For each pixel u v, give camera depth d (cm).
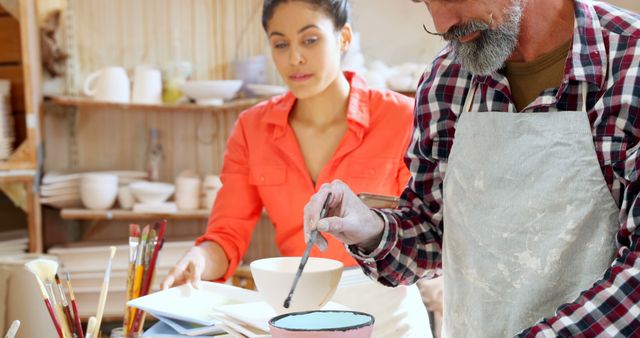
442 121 147
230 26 381
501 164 134
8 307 180
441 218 154
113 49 379
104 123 382
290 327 112
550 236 129
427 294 267
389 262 149
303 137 209
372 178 202
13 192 342
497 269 134
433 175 153
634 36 124
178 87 361
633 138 122
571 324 113
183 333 146
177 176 364
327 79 198
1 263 187
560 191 128
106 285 152
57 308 146
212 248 202
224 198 214
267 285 137
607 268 126
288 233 209
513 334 133
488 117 136
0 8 359
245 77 363
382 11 360
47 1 366
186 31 381
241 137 216
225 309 148
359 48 346
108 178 350
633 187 120
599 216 126
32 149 340
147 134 384
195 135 385
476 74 133
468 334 140
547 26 131
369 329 107
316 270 146
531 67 135
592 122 127
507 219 133
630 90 121
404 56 362
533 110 133
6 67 360
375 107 205
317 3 192
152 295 158
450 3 125
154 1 380
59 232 376
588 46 126
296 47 194
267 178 208
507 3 124
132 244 165
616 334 111
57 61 369
